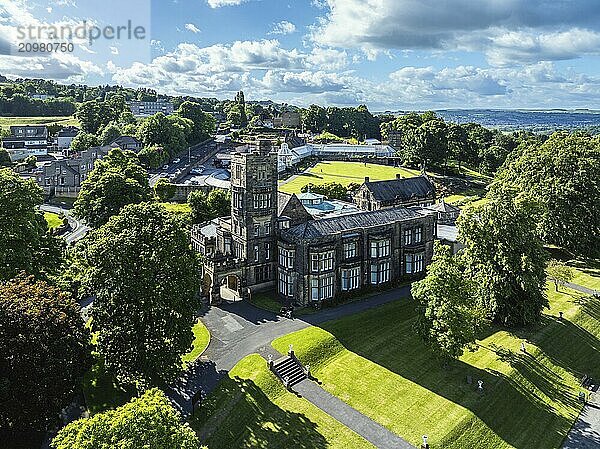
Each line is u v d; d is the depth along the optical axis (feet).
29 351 169.99
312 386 220.02
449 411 207.31
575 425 214.07
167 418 133.49
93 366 224.53
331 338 254.06
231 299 303.48
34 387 168.04
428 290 232.53
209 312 284.41
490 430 201.87
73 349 181.68
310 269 291.79
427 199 467.93
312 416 200.54
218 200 449.89
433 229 346.54
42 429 178.50
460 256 296.92
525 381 234.38
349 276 308.19
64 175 608.60
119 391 210.38
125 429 126.31
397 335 264.93
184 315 209.15
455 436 194.70
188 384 211.82
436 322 227.81
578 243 379.14
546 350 261.85
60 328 180.55
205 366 225.76
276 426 193.57
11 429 181.06
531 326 281.74
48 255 271.49
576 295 327.47
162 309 201.87
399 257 331.36
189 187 556.51
